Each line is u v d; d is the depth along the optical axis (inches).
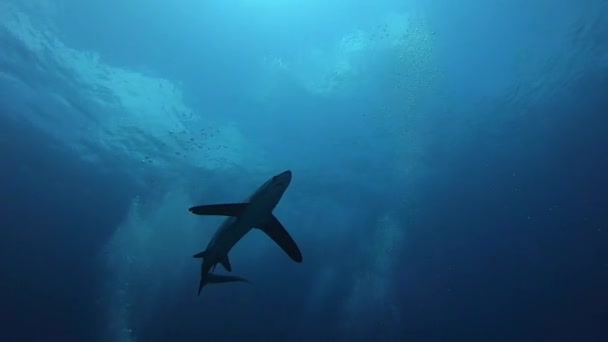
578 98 710.5
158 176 764.6
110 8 612.7
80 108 662.5
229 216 218.4
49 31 585.6
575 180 799.1
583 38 633.6
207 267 226.2
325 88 703.1
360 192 813.9
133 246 863.1
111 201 801.6
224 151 744.3
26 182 764.0
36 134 698.8
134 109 675.4
